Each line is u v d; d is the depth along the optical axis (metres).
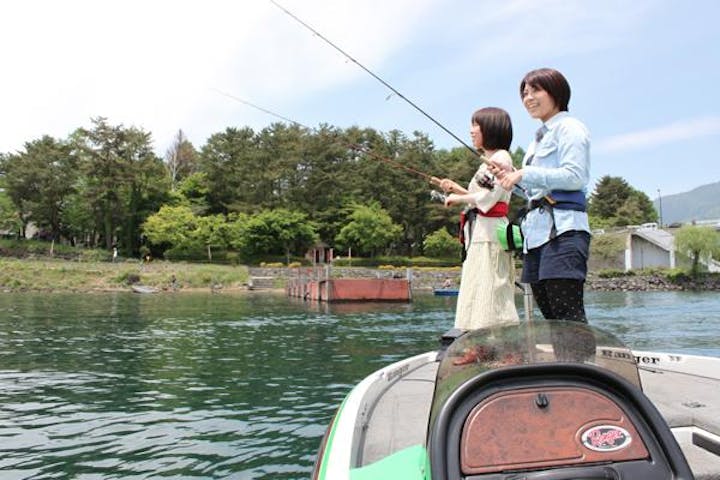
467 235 2.94
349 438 1.80
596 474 1.28
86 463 4.04
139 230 52.38
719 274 41.41
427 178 3.26
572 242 2.36
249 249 50.84
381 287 24.36
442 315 17.14
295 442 4.52
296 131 58.91
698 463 1.74
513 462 1.30
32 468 3.94
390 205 57.53
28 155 51.75
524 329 1.84
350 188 56.56
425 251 57.84
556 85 2.54
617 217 72.88
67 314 16.72
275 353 9.31
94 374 7.43
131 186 51.50
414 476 1.51
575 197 2.41
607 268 46.88
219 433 4.77
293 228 51.22
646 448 1.33
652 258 46.91
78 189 51.66
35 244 48.19
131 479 3.73
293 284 30.06
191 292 32.34
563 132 2.44
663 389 2.58
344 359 8.71
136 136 51.19
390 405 2.34
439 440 1.33
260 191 55.16
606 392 1.40
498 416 1.37
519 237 2.62
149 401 5.93
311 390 6.48
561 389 1.41
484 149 2.97
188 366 8.06
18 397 6.12
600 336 1.76
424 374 3.00
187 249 50.16
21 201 50.38
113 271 35.53
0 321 14.42
